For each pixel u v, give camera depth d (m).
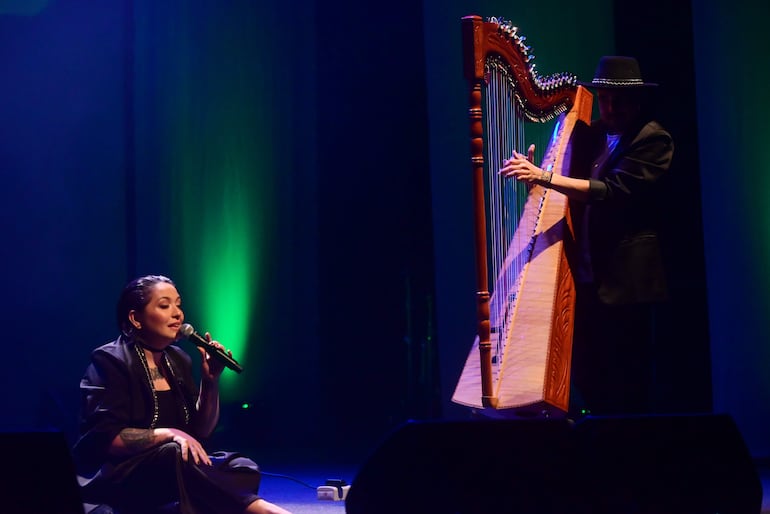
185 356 4.48
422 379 9.20
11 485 3.13
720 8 8.50
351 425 9.45
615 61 4.84
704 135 8.42
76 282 10.12
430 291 9.27
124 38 10.09
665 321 8.16
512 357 4.38
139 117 10.08
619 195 4.64
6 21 10.15
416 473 3.28
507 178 4.84
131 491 4.11
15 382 9.99
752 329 8.39
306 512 5.30
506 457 3.28
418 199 9.36
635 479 3.36
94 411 4.14
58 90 10.20
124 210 10.16
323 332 9.64
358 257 9.55
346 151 9.65
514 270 4.76
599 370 4.78
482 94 4.87
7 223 10.09
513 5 8.98
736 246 8.42
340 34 9.71
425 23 9.38
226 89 10.03
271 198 9.91
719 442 3.41
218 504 4.17
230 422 9.60
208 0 10.05
